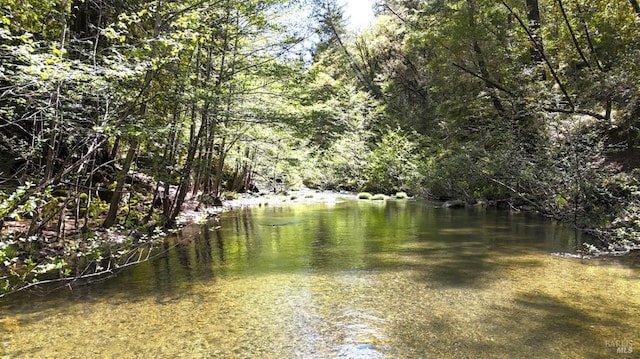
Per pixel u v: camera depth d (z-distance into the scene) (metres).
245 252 9.64
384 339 4.65
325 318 5.34
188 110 11.98
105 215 12.36
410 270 7.63
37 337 4.83
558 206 12.73
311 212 18.27
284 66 13.16
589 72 13.91
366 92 40.41
